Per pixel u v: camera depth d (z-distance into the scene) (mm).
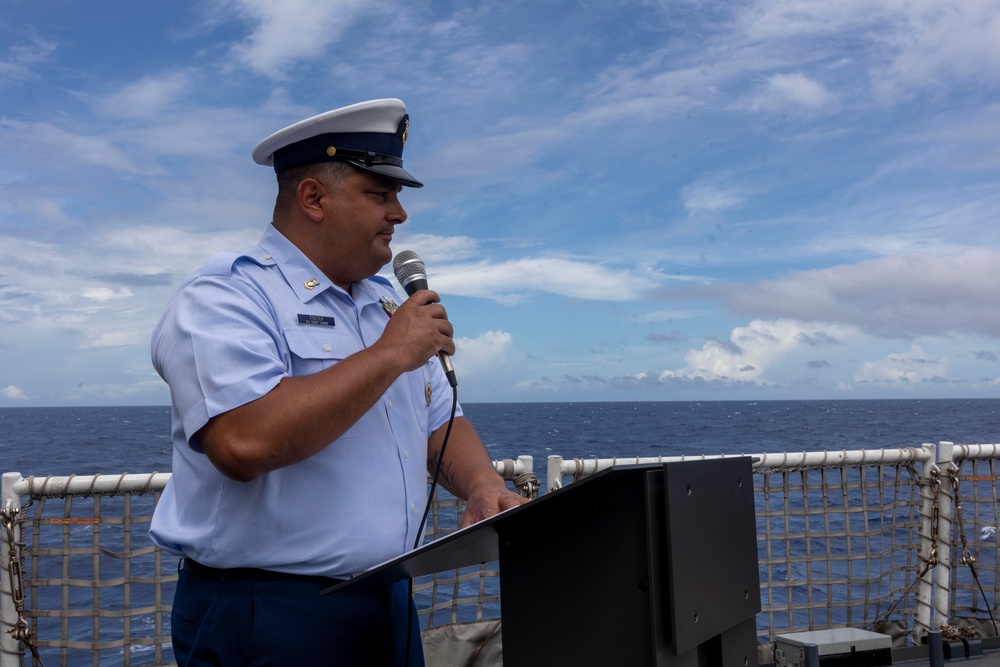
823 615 3936
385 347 1510
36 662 2736
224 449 1423
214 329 1512
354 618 1598
